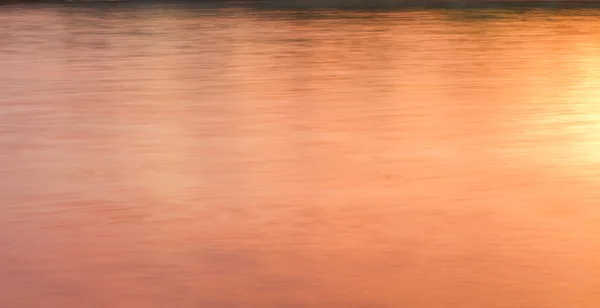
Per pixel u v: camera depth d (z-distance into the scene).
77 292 5.66
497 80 16.42
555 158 9.70
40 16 33.25
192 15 34.00
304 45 23.00
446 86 15.59
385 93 14.71
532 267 6.14
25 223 7.16
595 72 17.81
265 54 20.89
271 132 11.21
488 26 29.66
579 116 12.55
